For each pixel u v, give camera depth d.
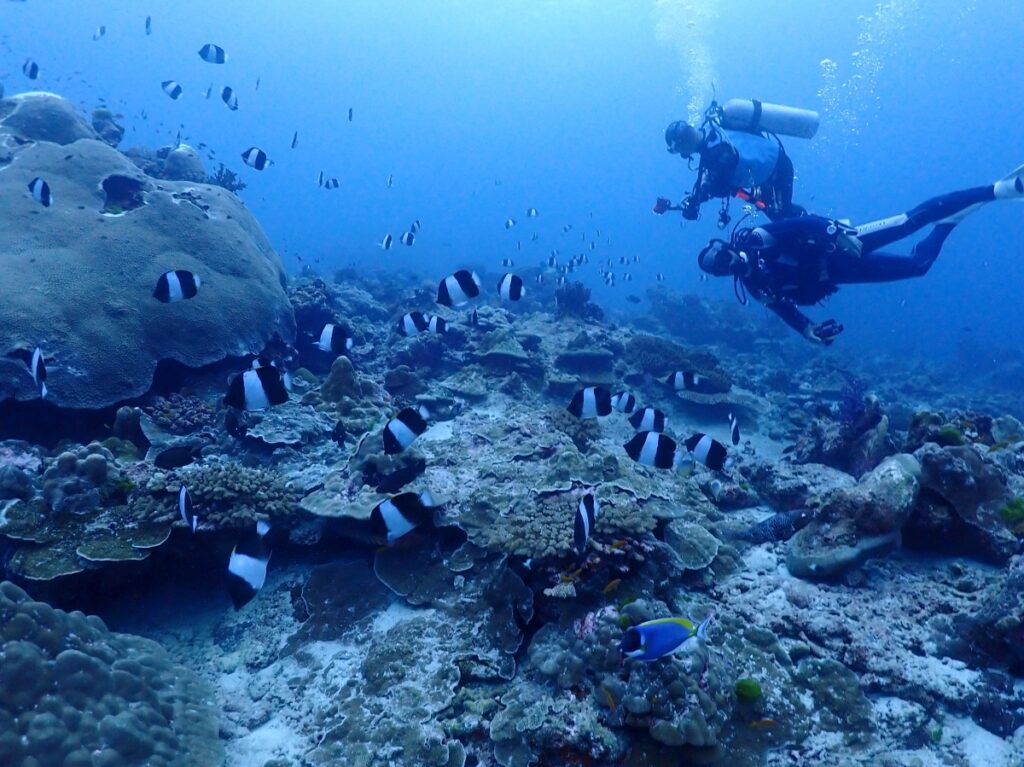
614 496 5.19
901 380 21.77
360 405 8.22
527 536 4.67
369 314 15.58
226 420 6.80
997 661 4.02
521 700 3.88
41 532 4.69
